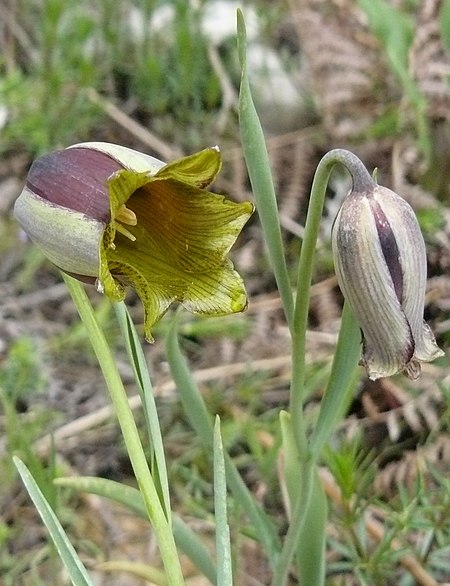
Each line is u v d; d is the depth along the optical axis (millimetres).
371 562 321
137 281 239
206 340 437
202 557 292
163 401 409
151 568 318
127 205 249
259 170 257
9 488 379
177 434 398
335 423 282
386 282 241
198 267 246
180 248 247
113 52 548
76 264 238
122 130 522
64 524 373
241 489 298
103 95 545
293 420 272
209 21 562
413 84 473
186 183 239
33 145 501
